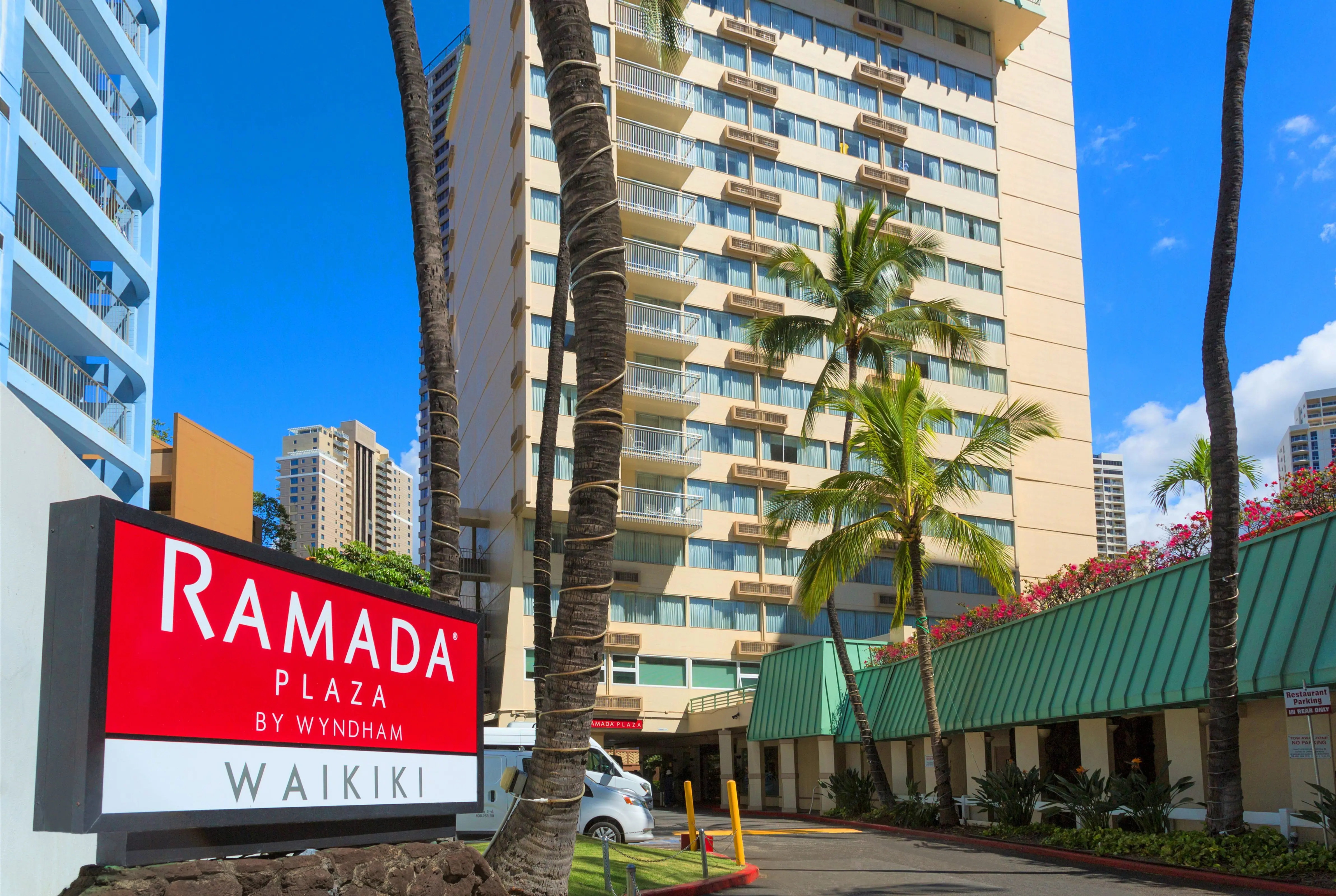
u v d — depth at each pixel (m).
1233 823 14.49
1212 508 15.07
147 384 33.62
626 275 9.16
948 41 59.00
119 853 5.00
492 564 47.53
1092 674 18.91
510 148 47.75
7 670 4.61
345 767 6.43
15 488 4.77
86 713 4.76
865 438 24.50
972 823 22.98
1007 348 56.28
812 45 54.53
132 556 5.12
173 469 34.44
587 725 8.55
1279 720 15.88
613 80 47.22
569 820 8.36
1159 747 19.41
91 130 30.83
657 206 47.78
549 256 44.53
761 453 48.97
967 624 28.55
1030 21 59.91
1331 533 14.41
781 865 16.22
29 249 26.89
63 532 5.01
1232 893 12.34
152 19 36.44
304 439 193.00
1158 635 17.48
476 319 55.09
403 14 12.69
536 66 46.12
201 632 5.47
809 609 24.58
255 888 5.53
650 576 45.47
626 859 14.20
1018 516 54.72
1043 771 22.06
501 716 40.50
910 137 56.28
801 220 52.06
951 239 55.97
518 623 41.50
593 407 8.88
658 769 51.00
